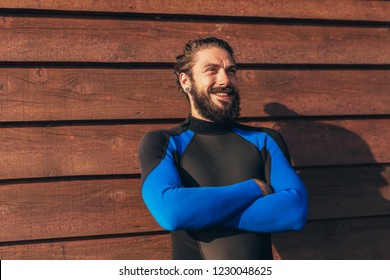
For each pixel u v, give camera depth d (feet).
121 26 9.14
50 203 8.64
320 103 9.86
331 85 9.96
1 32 8.62
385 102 10.17
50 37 8.81
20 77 8.66
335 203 9.75
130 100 9.05
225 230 6.78
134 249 8.95
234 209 6.47
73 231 8.68
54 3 8.82
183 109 9.29
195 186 7.04
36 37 8.75
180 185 6.73
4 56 8.59
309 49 9.91
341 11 10.11
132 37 9.16
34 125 8.69
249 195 6.59
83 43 8.94
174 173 6.81
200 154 7.29
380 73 10.24
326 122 9.89
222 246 6.72
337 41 10.09
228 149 7.41
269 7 9.77
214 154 7.33
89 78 8.94
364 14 10.21
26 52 8.68
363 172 9.96
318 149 9.78
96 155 8.86
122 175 8.99
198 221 6.36
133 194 9.00
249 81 9.59
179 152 7.29
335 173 9.84
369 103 10.09
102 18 9.07
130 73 9.11
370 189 9.95
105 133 8.95
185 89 7.95
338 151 9.86
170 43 9.32
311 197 9.66
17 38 8.67
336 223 9.78
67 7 8.86
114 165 8.91
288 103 9.71
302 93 9.81
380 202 9.95
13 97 8.59
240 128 7.86
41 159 8.63
